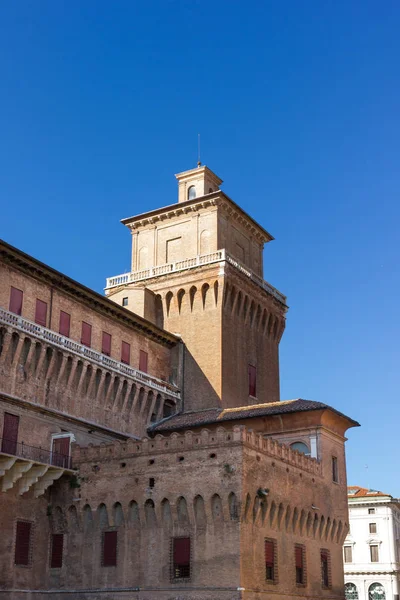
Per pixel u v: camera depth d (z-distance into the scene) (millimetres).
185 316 70062
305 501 52938
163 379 67500
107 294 74812
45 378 52594
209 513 46156
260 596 45594
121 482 49844
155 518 48125
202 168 77312
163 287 71750
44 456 51469
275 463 50000
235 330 70062
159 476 48594
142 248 76438
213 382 66562
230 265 69562
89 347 58625
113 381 58781
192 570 45844
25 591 48469
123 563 48344
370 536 106500
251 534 46312
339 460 59844
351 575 106062
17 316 50531
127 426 60281
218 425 60062
